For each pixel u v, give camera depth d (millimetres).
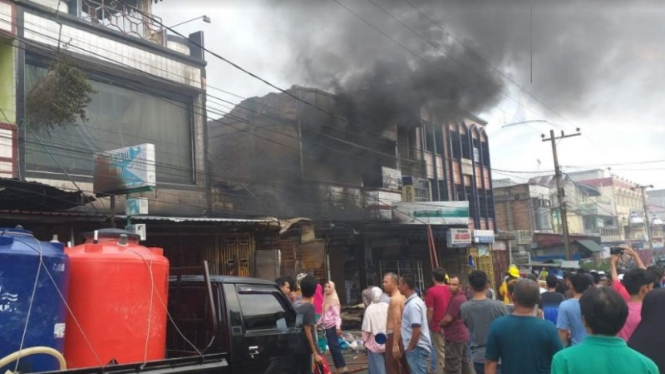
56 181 11406
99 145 12617
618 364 2625
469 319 5473
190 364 4344
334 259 20422
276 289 5609
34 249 3598
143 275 4125
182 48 15914
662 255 47344
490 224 33438
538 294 3930
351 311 17062
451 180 29875
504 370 3904
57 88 10969
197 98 15352
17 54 11156
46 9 11836
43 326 3549
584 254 37281
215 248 12430
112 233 4203
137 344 4016
